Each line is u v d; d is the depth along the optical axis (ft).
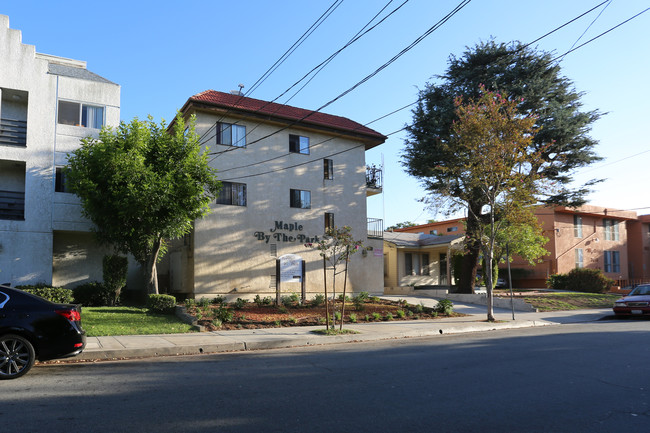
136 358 31.58
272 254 73.67
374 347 36.06
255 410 17.81
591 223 129.39
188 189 54.34
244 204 72.33
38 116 59.36
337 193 82.17
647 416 17.26
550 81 76.79
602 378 23.68
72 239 63.41
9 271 55.72
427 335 45.60
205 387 21.79
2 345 23.73
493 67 77.46
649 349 33.27
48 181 58.90
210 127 70.69
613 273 131.44
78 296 58.49
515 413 17.57
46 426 15.80
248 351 35.04
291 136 78.28
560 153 75.51
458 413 17.53
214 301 63.77
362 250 82.99
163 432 15.23
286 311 56.44
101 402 18.98
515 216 54.70
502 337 41.75
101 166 52.65
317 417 16.94
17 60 58.95
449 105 75.36
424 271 103.71
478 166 54.34
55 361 29.63
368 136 84.99
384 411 17.74
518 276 126.82
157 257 63.16
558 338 40.01
